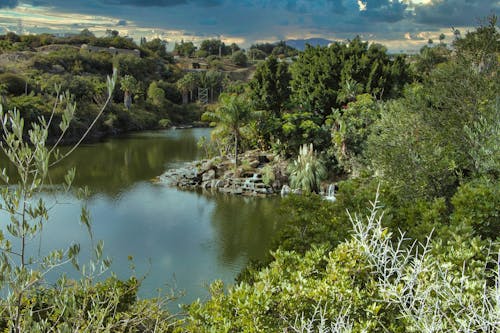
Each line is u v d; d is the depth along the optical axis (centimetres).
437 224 769
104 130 6906
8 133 312
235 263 1905
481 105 1212
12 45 10494
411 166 1152
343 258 529
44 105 5859
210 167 3738
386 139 1293
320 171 3334
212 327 518
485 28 1295
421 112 1298
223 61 14862
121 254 1973
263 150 4544
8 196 309
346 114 3775
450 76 1270
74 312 356
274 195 3325
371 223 429
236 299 538
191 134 7312
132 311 674
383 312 482
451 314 405
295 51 17838
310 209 968
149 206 2884
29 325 329
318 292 493
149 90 9181
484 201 789
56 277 1496
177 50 16350
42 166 306
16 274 316
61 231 2144
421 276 428
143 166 4338
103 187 3378
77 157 4722
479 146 1104
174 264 1873
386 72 4372
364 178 1147
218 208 2888
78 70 9269
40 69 8694
